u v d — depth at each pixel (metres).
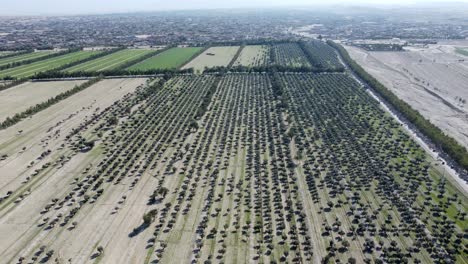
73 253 135.62
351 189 174.62
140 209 160.50
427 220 151.62
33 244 140.50
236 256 132.62
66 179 185.88
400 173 187.50
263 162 199.62
